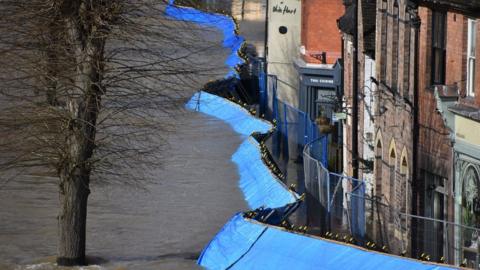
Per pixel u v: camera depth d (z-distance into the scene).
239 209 54.59
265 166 59.25
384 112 55.72
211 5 110.69
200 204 55.28
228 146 69.31
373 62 61.81
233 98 82.12
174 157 65.06
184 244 48.16
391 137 54.16
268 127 73.69
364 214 45.38
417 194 49.97
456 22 45.53
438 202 47.81
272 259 41.00
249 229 43.94
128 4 42.62
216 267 43.47
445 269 35.53
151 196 56.25
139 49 44.53
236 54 93.50
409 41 51.59
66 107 42.91
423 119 49.38
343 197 47.94
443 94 44.88
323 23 87.75
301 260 39.66
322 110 86.81
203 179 60.25
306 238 40.78
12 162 43.69
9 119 43.09
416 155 50.03
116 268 44.19
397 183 52.81
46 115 42.78
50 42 42.41
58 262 43.97
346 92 68.75
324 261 38.75
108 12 42.12
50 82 42.97
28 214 52.38
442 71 48.41
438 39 48.62
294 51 94.81
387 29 55.69
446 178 46.31
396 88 53.78
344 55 69.94
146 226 51.19
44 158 43.34
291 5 94.56
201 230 50.66
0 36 42.47
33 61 42.69
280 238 41.97
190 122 74.56
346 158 67.38
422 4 48.56
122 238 48.97
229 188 58.69
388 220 45.16
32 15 42.19
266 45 95.19
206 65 83.56
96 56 42.38
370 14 62.69
